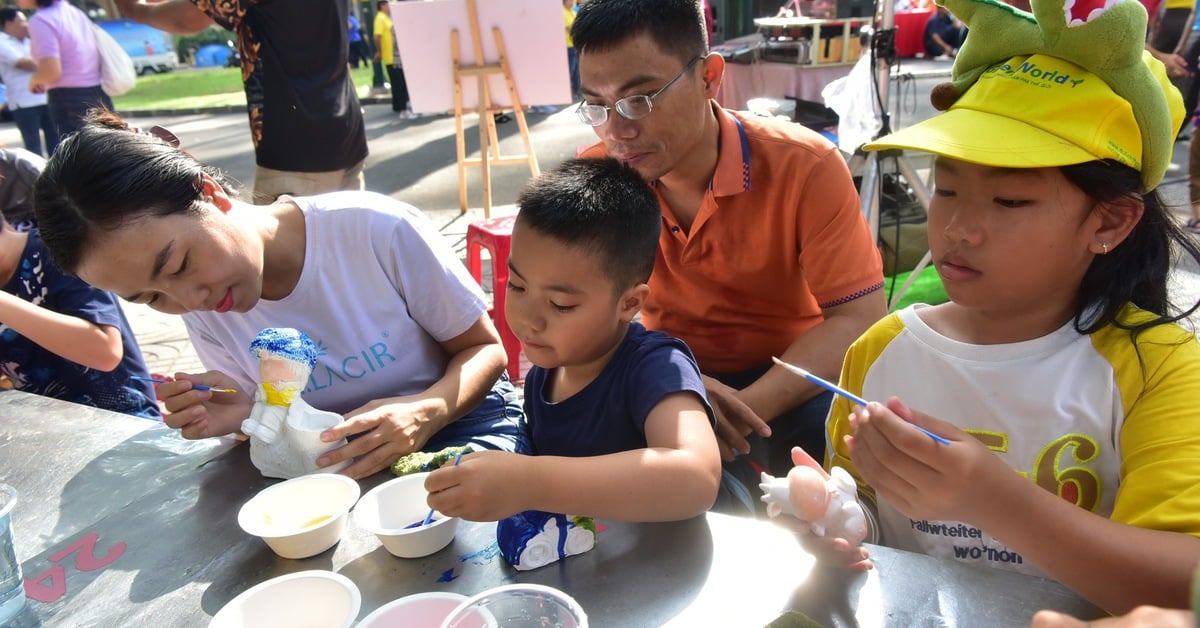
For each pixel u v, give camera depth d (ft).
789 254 6.24
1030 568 3.82
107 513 3.99
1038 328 3.84
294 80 10.62
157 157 4.01
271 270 4.98
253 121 10.87
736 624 2.83
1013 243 3.43
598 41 5.50
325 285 5.09
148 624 3.14
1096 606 2.81
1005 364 3.88
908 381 4.20
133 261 3.94
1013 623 2.74
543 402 4.51
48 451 4.68
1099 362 3.66
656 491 3.26
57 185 3.84
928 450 2.70
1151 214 3.59
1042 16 3.33
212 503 4.00
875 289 6.23
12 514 4.06
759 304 6.57
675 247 6.47
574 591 3.05
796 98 14.28
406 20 15.06
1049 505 2.77
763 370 6.70
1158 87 3.28
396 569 3.32
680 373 3.88
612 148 5.88
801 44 14.15
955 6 3.79
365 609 3.09
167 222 3.97
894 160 10.85
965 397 4.00
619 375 4.13
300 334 4.24
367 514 3.49
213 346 5.39
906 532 4.17
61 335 6.12
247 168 25.55
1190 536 2.81
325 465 4.12
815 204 5.91
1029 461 3.83
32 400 5.36
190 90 49.39
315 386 5.23
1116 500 3.37
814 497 2.91
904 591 2.91
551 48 15.08
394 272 5.29
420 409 4.57
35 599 3.35
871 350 4.34
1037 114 3.34
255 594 3.05
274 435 4.11
